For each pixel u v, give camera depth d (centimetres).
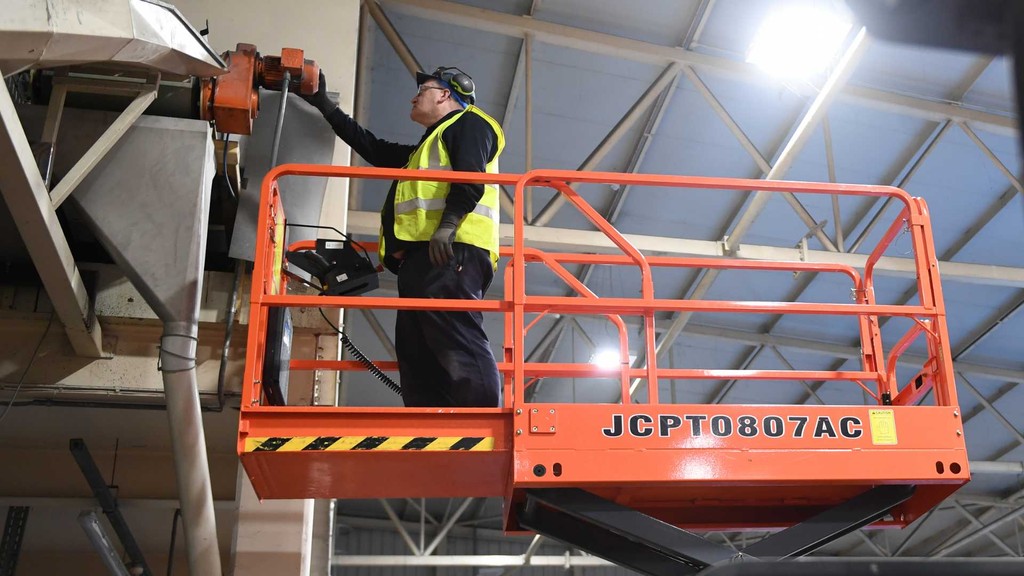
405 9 1128
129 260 478
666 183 491
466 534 2411
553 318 1552
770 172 1120
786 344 1585
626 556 485
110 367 549
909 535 2236
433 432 433
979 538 2289
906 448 448
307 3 779
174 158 493
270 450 423
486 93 1226
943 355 477
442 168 499
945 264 1321
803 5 1017
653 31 1139
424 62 1198
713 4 1095
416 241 492
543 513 494
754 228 1360
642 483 432
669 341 1451
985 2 63
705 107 1205
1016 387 1653
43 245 439
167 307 477
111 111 497
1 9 371
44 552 966
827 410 450
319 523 757
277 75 563
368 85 1190
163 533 920
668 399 1761
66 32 388
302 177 613
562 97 1213
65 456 761
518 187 476
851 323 1541
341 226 707
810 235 1263
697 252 1234
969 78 1129
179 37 459
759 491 498
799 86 1138
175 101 514
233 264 616
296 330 619
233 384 562
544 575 2441
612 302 466
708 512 526
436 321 475
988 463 1791
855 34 990
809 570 84
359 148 589
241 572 595
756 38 1038
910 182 1277
